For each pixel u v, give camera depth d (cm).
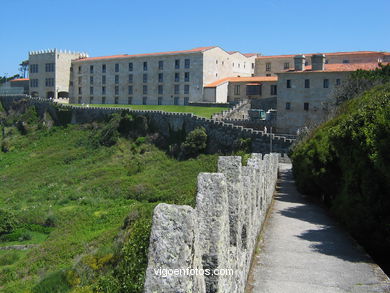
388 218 1351
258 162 1373
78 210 3472
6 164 5894
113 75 8550
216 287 508
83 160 5591
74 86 9275
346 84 4375
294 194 2577
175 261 369
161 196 3566
